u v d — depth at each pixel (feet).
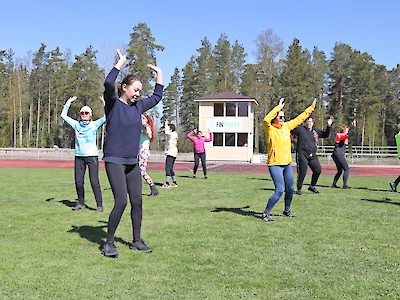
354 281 13.11
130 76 15.85
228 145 112.78
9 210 25.31
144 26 171.53
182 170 68.95
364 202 29.91
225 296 11.73
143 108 16.38
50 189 36.09
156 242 17.56
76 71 202.18
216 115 113.80
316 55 246.88
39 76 231.91
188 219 22.75
